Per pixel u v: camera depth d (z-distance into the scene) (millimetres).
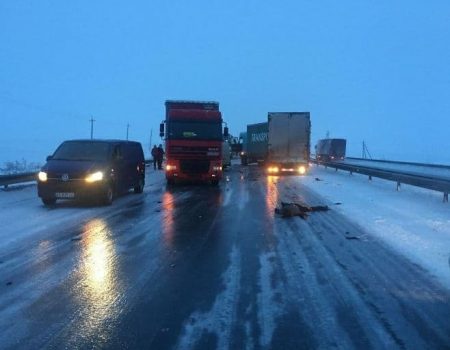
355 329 5445
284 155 35875
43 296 6562
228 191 21531
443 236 10594
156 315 5863
